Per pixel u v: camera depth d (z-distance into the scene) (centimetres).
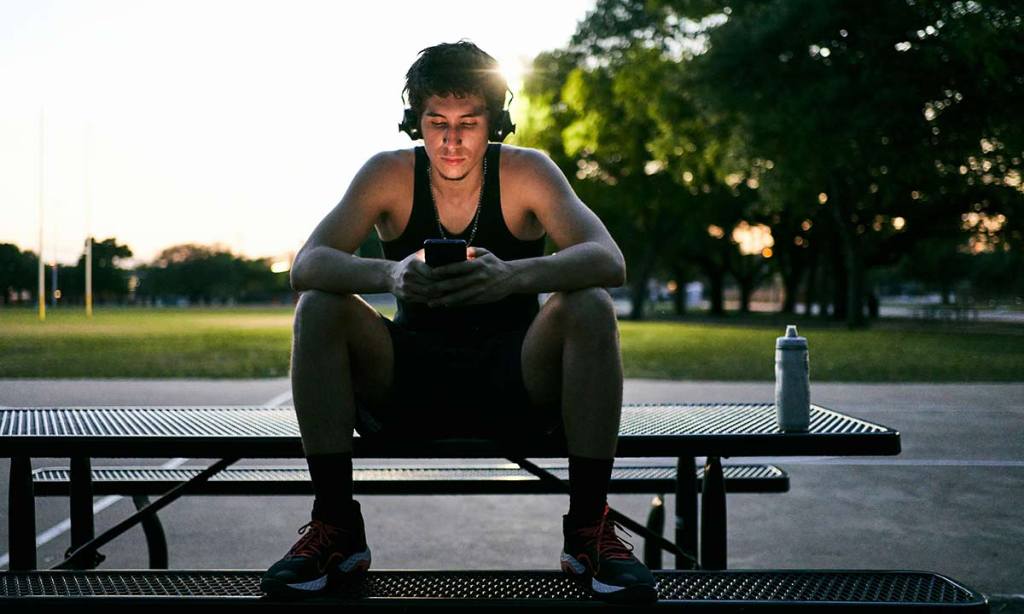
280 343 2320
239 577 217
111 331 3183
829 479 630
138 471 365
